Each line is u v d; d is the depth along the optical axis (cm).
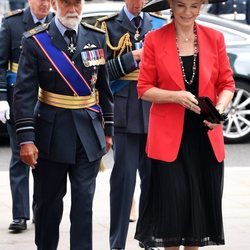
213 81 1558
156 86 1565
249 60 3206
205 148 1556
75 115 1620
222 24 3278
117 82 1834
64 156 1614
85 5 3134
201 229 1550
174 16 1548
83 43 1623
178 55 1547
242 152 3069
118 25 1850
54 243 1675
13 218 2030
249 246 1897
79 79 1616
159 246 1553
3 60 2003
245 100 3209
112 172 1841
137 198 2273
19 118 1602
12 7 4766
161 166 1546
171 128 1544
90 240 1633
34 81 1609
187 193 1545
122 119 1823
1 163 2864
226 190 2438
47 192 1644
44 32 1616
